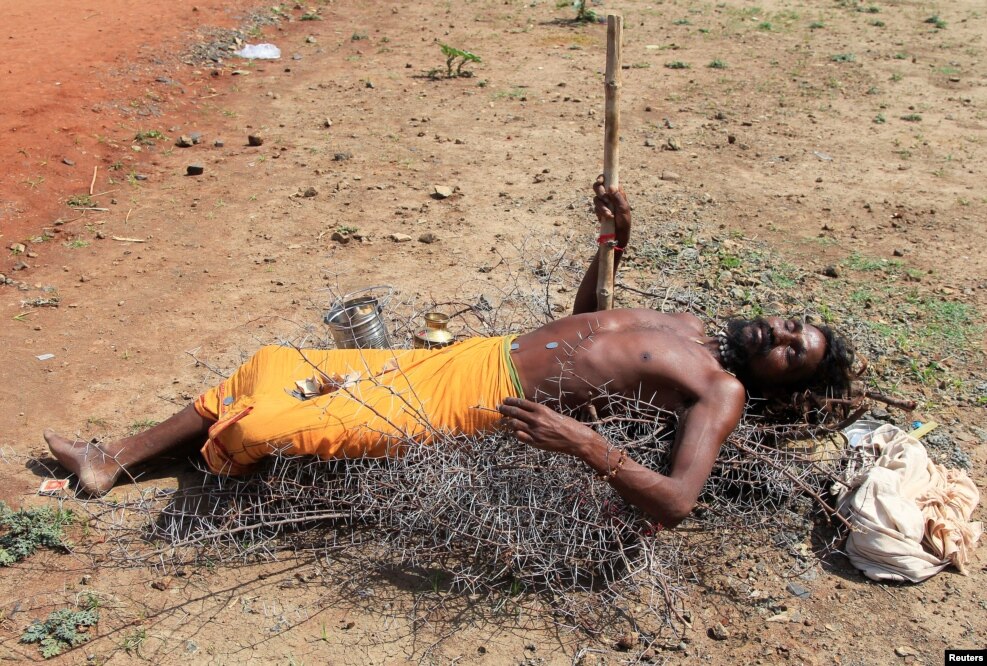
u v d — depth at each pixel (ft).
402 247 19.36
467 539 10.48
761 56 37.86
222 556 10.83
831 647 9.75
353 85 31.73
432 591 10.36
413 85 31.94
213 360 15.11
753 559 10.92
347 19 41.81
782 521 11.27
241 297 17.29
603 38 40.16
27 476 12.22
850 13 46.93
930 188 23.65
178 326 16.20
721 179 23.82
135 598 10.22
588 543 10.30
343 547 10.89
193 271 18.39
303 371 11.53
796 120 29.22
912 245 20.11
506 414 9.46
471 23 42.19
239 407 10.97
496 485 10.36
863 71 35.65
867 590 10.50
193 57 32.94
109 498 11.79
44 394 14.10
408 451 10.58
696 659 9.59
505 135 26.81
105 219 20.85
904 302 17.39
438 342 12.59
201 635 9.74
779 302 17.07
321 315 16.57
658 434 10.79
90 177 22.94
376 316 13.28
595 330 11.00
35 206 21.09
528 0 47.60
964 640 9.80
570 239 19.80
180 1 39.99
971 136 28.04
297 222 20.66
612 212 11.63
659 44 39.45
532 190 22.58
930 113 30.42
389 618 10.00
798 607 10.26
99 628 9.80
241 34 36.81
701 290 17.43
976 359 15.35
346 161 24.43
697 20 44.52
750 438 11.18
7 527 11.12
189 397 14.10
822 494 11.56
